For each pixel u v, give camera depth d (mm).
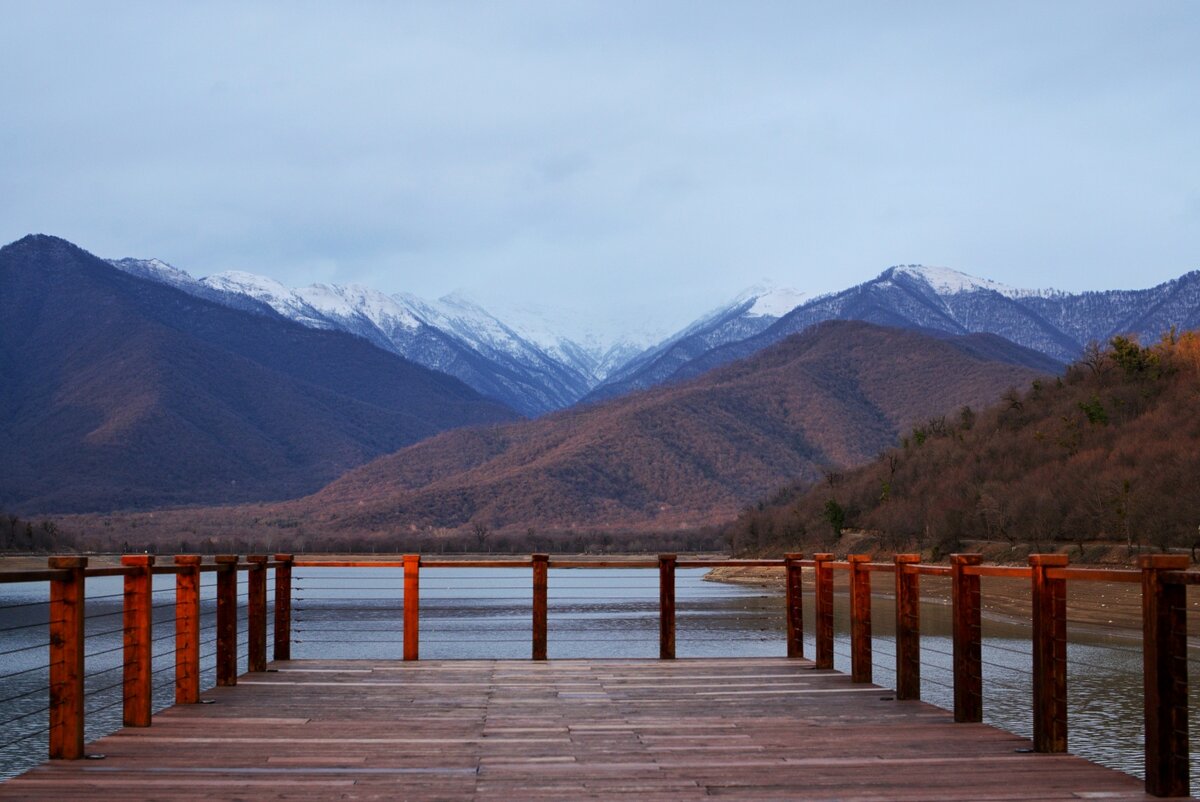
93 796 5520
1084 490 58031
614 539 125312
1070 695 18609
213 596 40781
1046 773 6016
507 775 5988
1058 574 6469
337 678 9375
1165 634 5410
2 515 111812
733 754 6500
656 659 10625
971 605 7441
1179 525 50688
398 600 47719
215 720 7480
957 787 5719
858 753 6527
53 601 6359
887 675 15562
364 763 6254
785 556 10867
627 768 6145
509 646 27219
